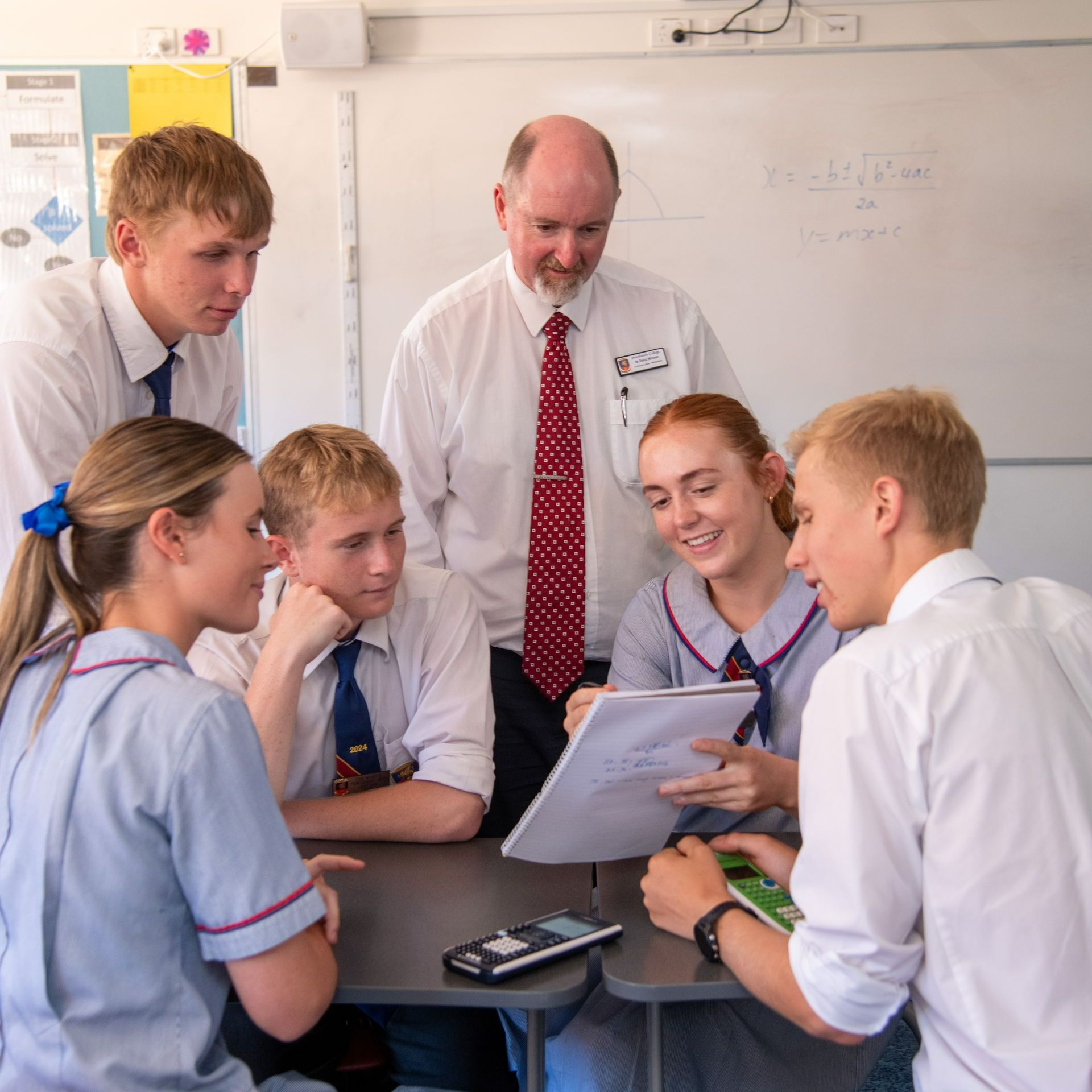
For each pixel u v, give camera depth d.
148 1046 1.00
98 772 0.99
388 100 3.23
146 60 3.24
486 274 2.18
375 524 1.51
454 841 1.52
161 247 1.64
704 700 1.24
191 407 1.98
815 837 1.02
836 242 3.21
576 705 1.51
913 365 3.24
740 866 1.32
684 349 2.21
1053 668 1.05
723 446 1.56
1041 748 0.99
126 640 1.07
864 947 0.98
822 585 1.17
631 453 2.16
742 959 1.10
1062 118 3.14
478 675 1.67
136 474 1.10
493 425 2.12
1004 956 0.97
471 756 1.58
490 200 3.25
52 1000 0.98
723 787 1.35
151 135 1.65
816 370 3.25
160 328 1.79
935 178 3.17
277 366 3.32
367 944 1.20
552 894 1.34
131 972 1.00
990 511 3.29
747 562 1.61
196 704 1.02
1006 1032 0.96
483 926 1.25
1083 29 3.10
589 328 2.17
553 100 3.21
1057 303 3.20
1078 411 3.23
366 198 3.26
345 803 1.52
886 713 1.01
